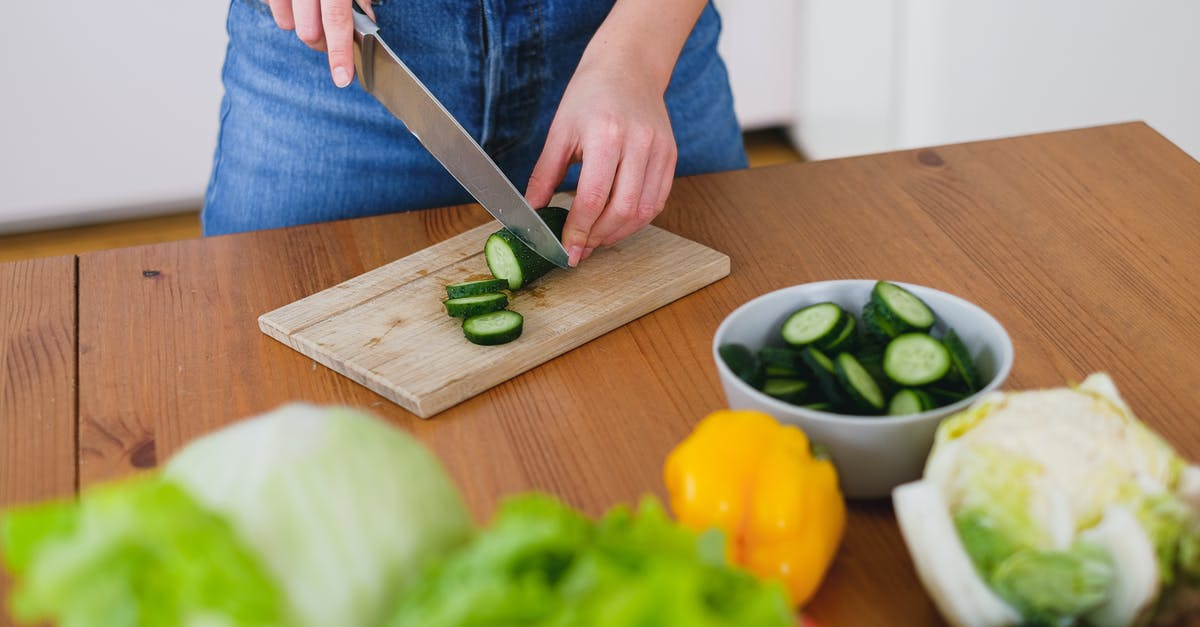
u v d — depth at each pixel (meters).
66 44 2.82
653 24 1.42
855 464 1.04
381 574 0.84
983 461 0.94
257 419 0.88
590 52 1.40
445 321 1.26
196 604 0.80
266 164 1.57
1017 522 0.93
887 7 2.76
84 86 2.89
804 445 1.01
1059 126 2.58
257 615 0.80
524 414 1.18
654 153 1.34
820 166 1.49
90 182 3.02
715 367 1.22
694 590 0.78
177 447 1.15
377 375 1.19
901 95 2.80
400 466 0.86
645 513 0.84
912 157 1.49
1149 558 0.91
